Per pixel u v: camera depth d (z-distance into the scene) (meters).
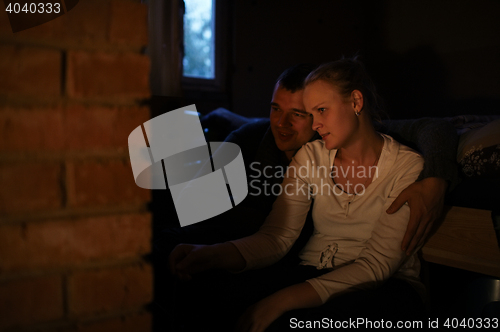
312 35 3.49
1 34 0.46
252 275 1.01
